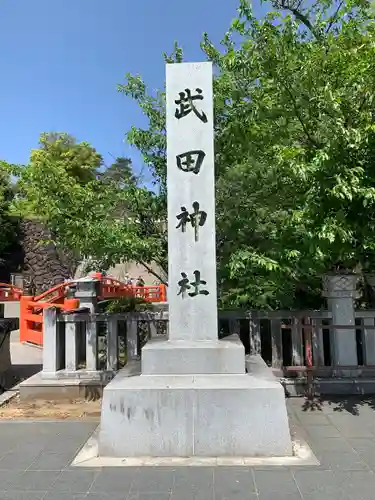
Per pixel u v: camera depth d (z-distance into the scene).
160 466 4.02
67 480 3.78
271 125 6.08
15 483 3.74
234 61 5.76
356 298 7.52
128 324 6.76
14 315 17.12
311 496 3.44
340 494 3.47
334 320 6.43
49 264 26.55
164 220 7.08
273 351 6.55
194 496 3.47
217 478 3.76
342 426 5.05
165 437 4.25
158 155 7.07
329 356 6.82
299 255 5.79
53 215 6.27
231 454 4.20
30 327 11.85
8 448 4.54
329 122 4.89
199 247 5.00
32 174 6.30
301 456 4.18
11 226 27.02
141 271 22.27
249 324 6.70
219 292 7.31
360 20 6.26
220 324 6.83
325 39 6.12
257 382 4.41
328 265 6.54
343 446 4.45
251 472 3.86
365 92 5.11
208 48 7.04
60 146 27.19
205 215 5.02
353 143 4.75
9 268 26.88
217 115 6.70
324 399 6.08
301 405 5.84
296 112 5.48
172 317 4.96
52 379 6.64
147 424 4.27
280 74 5.34
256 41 5.50
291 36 5.58
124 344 7.28
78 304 10.46
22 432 5.01
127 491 3.57
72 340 6.76
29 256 27.09
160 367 4.66
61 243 6.81
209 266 4.99
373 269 7.02
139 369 5.04
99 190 7.20
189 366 4.64
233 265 5.61
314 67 5.25
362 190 4.64
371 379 6.31
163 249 6.83
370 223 5.23
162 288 17.88
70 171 26.02
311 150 5.21
